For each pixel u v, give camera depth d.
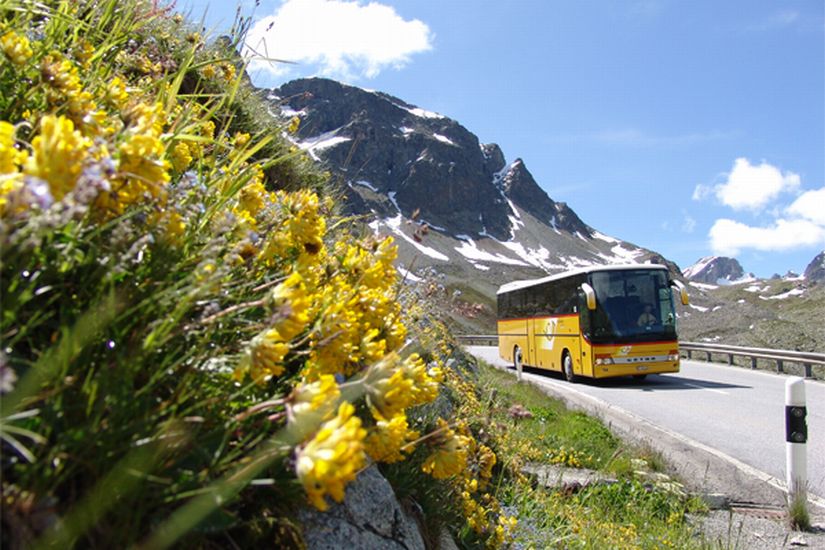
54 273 1.43
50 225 1.16
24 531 1.08
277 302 1.61
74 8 2.98
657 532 6.16
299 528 1.85
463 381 7.86
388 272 2.64
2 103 1.90
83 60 2.59
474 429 5.82
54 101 1.80
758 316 84.62
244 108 6.39
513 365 28.23
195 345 1.55
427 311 4.78
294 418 1.42
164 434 1.35
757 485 8.10
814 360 22.78
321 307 2.06
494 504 4.52
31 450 1.21
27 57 1.97
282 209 2.28
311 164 7.17
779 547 6.15
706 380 21.83
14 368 1.32
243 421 1.65
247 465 1.49
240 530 1.70
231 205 2.27
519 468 6.57
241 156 2.64
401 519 2.63
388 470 2.94
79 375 1.35
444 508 3.39
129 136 1.51
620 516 6.70
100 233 1.51
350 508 2.37
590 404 14.96
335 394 1.47
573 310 20.77
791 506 6.79
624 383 20.81
